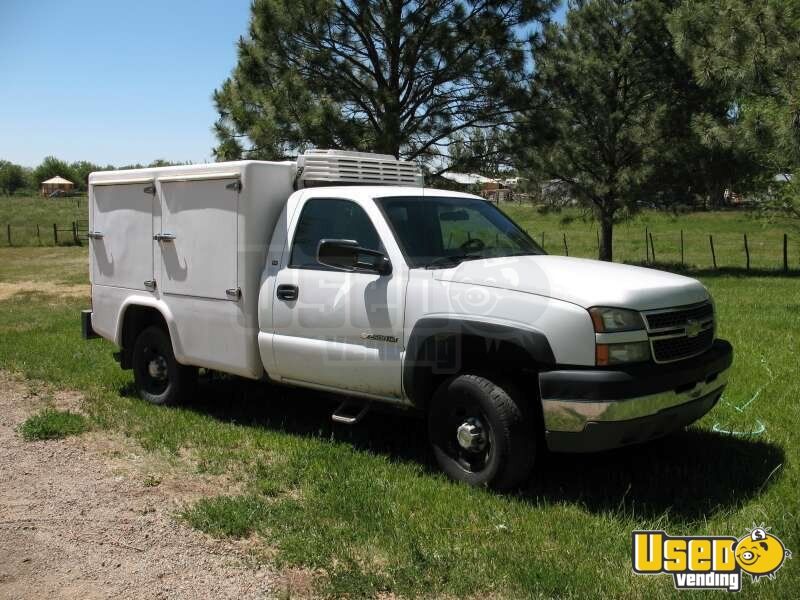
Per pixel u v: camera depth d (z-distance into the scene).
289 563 3.68
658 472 4.79
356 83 14.55
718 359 4.66
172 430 5.84
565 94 17.58
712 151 17.33
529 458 4.38
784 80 10.29
